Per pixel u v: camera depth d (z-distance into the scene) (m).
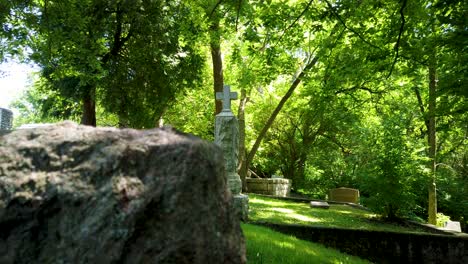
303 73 16.11
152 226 1.91
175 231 1.94
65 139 2.05
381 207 13.12
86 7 14.04
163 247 1.91
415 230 11.88
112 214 1.87
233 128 10.90
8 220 1.83
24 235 1.84
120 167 1.96
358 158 24.30
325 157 28.12
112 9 16.02
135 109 18.45
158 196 1.94
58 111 21.06
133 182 1.95
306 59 18.91
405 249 8.54
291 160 28.02
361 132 21.42
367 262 7.39
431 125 15.19
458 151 25.06
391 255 8.52
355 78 11.30
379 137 13.33
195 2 11.60
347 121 21.78
